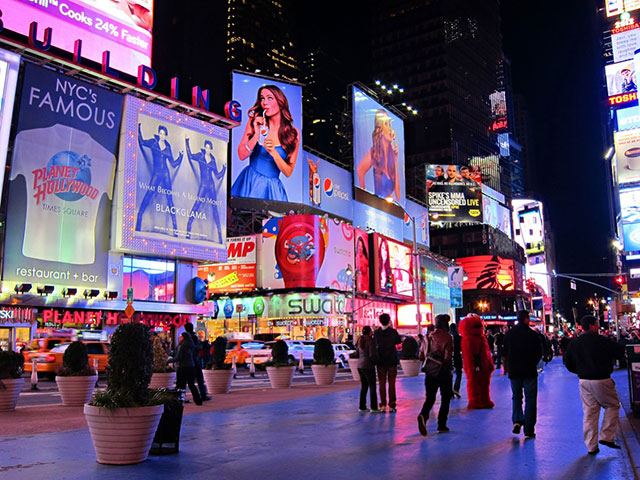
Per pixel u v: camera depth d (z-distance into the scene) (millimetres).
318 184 71375
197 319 53844
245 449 8445
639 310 49906
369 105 82625
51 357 25531
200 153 47906
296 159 68625
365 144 80500
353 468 7203
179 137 46469
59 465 7336
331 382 22203
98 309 40531
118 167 42344
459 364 16047
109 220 41625
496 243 116625
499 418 11664
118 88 43906
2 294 35281
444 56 139750
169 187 45031
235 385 23172
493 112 159625
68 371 15281
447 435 9625
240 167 64750
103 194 41344
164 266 45594
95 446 7512
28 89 37812
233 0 161250
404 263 78062
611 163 151250
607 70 92125
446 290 93938
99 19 49094
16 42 37625
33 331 37062
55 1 46062
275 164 66875
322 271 60750
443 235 118875
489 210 122562
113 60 49625
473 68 151125
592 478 6629
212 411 13023
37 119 38094
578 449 8383
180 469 7137
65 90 39812
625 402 14531
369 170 80938
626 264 87500
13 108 37719
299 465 7371
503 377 24344
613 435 8180
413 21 145000
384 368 12867
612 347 8180
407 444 8820
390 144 86938
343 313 62531
